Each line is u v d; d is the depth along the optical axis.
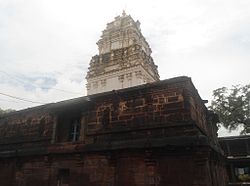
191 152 8.72
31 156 12.69
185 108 9.42
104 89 31.98
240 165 22.73
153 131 9.80
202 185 8.11
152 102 10.31
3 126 15.53
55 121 12.89
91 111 11.93
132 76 30.11
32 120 14.20
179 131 9.25
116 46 34.38
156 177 9.04
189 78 9.88
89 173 10.60
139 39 34.84
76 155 11.15
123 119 10.77
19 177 12.71
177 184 8.58
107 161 10.33
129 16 34.84
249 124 30.83
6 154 13.57
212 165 10.12
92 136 11.32
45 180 11.70
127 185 9.50
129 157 9.85
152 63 35.09
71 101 12.34
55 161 11.84
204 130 11.81
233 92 33.00
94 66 34.31
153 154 9.37
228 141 23.11
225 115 32.16
